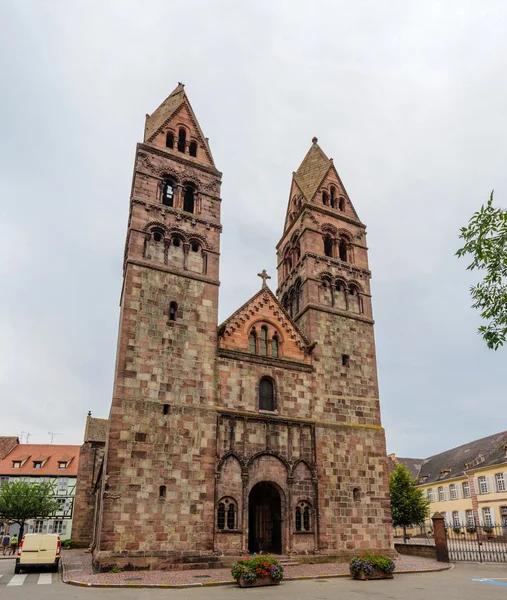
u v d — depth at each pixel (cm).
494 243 1542
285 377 4156
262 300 4388
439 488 9350
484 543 6122
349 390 4412
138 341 3662
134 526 3158
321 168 5531
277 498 3925
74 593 2334
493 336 1573
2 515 7031
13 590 2459
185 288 4034
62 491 8625
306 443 3997
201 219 4388
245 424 3803
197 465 3494
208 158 4772
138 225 4066
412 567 3484
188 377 3738
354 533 3897
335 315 4666
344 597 2220
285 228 5728
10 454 9200
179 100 4925
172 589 2505
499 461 7756
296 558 3575
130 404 3438
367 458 4206
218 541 3384
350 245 5153
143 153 4397
